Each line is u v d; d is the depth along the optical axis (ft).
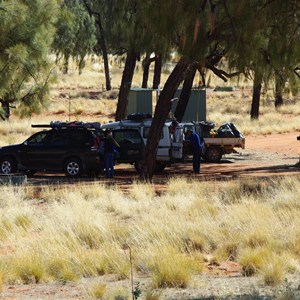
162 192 219.61
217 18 215.72
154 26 212.23
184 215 168.66
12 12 277.03
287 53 219.20
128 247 140.77
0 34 281.54
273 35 220.02
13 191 211.82
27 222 164.14
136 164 293.64
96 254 130.21
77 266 124.47
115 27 321.93
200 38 210.79
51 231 148.77
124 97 402.52
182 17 207.82
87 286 112.37
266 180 238.68
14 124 488.02
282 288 106.01
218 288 109.19
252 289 104.42
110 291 105.81
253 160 351.87
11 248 144.25
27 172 289.12
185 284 112.06
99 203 192.34
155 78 478.18
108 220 164.55
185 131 336.08
